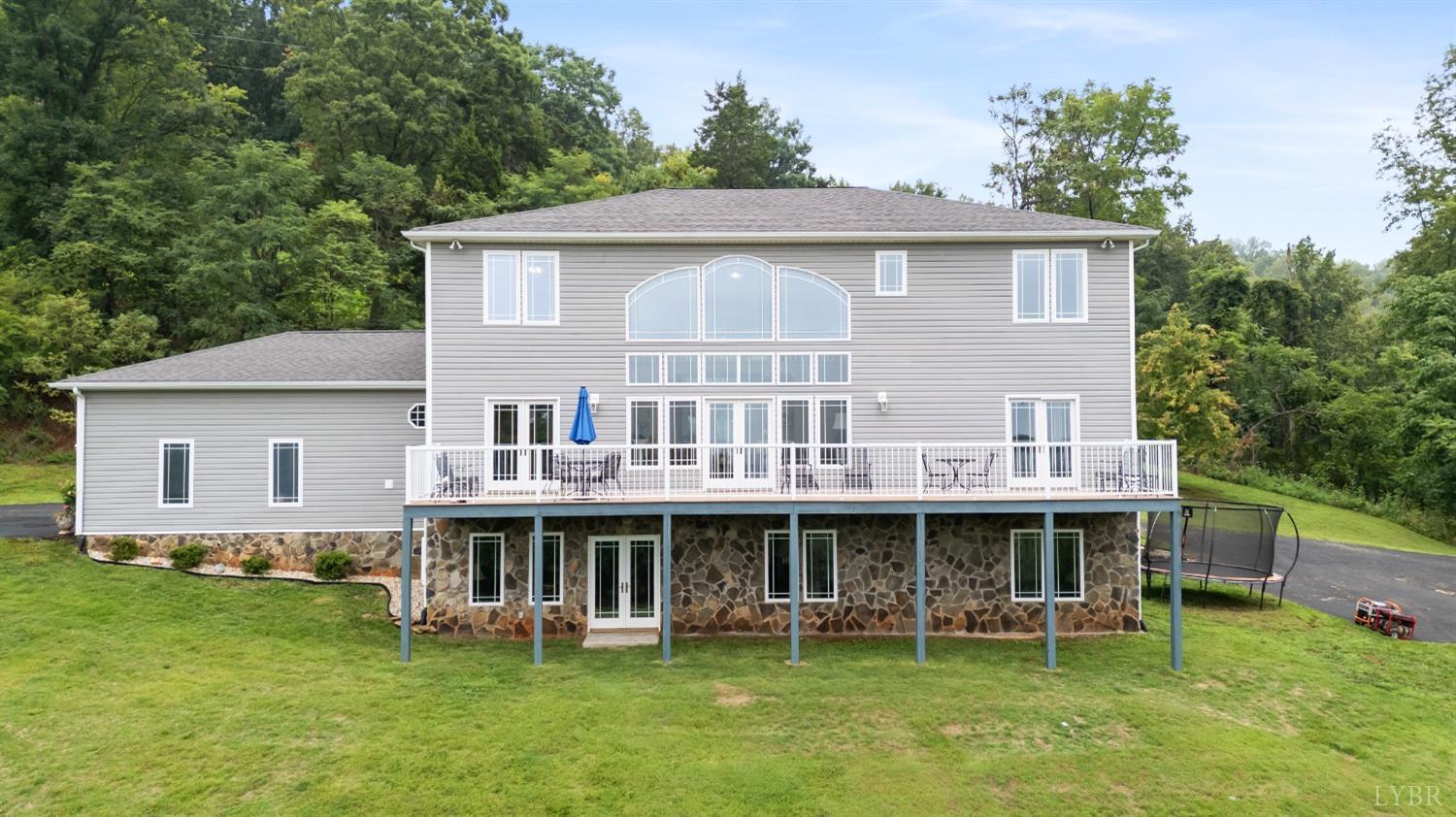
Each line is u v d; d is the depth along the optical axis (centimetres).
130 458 1773
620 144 6550
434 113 4228
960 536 1664
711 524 1655
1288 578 2180
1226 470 3972
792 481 1501
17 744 1065
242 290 3161
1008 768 1092
